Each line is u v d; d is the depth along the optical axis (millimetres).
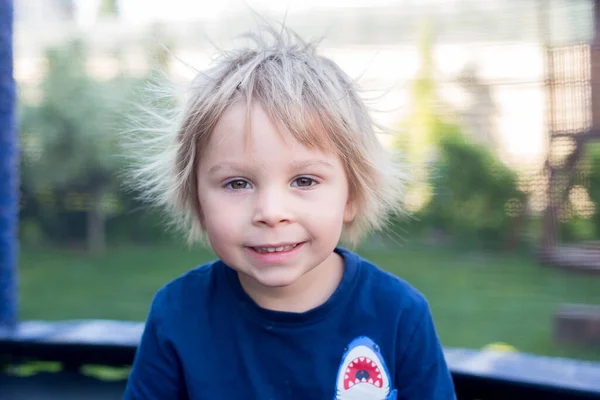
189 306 1049
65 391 1627
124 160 1964
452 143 6227
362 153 990
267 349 992
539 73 5625
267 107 886
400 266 5723
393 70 5953
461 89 6039
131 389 1045
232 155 886
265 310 989
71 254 6738
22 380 1702
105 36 6344
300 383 981
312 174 902
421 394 1015
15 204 1894
